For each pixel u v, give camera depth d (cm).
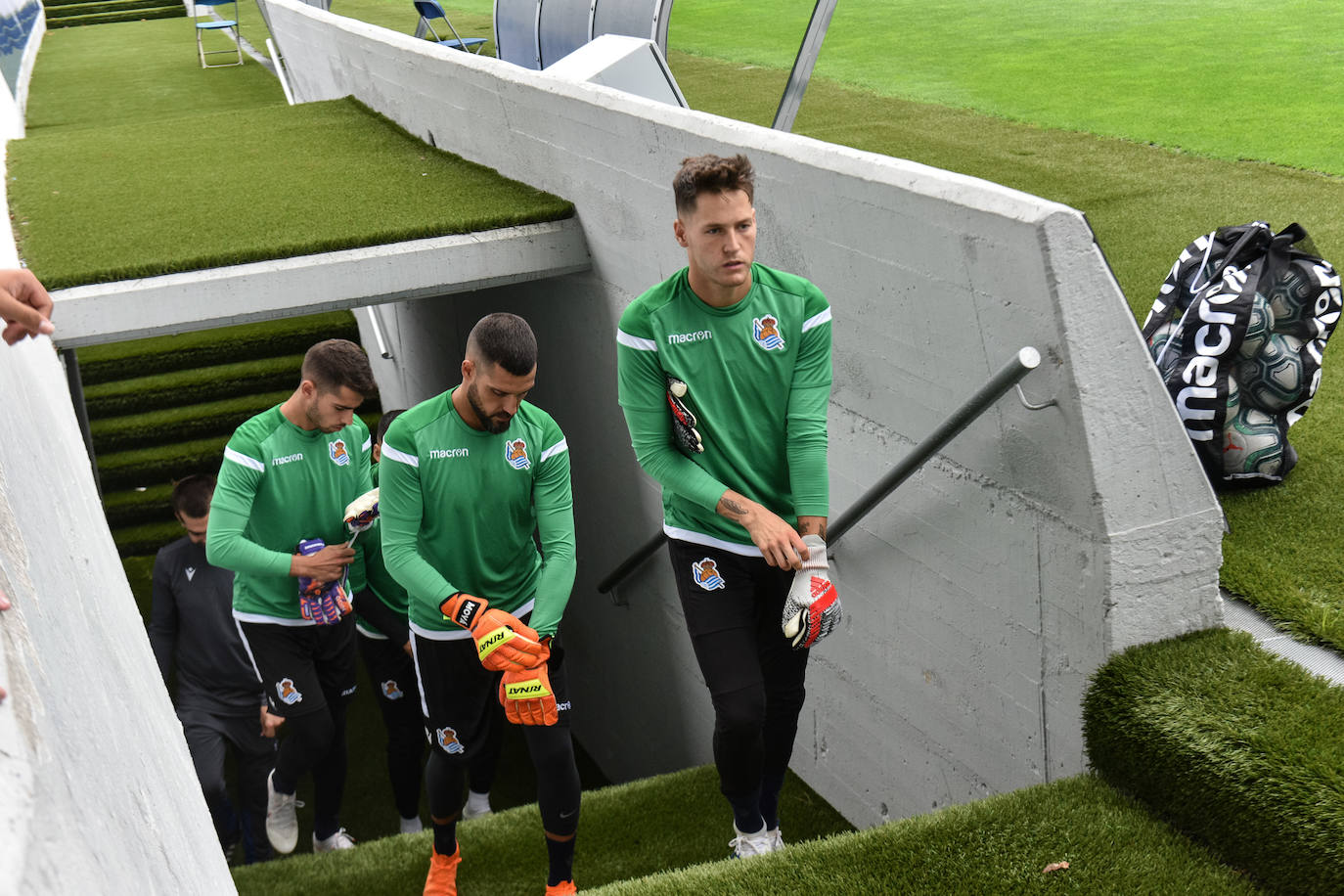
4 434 175
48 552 153
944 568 307
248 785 464
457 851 314
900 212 273
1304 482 314
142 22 2236
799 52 500
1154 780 231
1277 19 951
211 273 479
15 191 640
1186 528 249
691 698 525
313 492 367
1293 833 199
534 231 496
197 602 446
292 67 1075
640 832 377
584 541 608
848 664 373
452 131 634
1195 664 243
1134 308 421
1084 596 254
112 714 131
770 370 245
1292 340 304
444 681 287
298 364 953
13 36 1471
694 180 224
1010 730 295
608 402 523
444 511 272
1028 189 591
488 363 250
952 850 229
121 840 90
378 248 491
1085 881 214
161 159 704
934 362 282
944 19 1009
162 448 895
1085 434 237
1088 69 840
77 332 467
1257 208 527
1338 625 251
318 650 392
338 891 349
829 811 408
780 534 236
